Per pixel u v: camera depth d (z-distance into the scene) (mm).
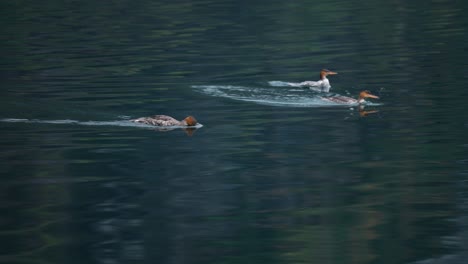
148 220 75312
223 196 82375
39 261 66000
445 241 69500
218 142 105312
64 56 186875
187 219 75812
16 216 76750
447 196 81000
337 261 65125
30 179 88375
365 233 71438
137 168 92688
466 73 149875
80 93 141375
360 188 84438
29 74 163125
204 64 173875
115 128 113250
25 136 108250
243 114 124000
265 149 101250
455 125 110625
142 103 132875
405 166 92000
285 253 67125
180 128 113562
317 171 90938
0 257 66938
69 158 97062
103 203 80312
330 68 166625
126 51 193250
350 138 106312
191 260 65938
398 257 65938
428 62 165000
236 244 69250
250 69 167375
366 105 128500
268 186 85500
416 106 125062
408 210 77312
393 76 153125
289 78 157375
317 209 78000
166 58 182000
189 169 92188
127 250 68125
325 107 128750
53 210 78312
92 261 65562
